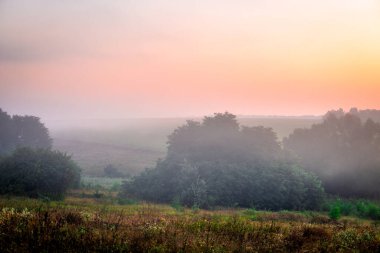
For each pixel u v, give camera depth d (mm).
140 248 9508
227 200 41031
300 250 11125
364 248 11789
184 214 24578
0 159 46500
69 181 45562
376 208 37031
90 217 14836
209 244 10586
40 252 8555
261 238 12445
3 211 13539
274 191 41469
